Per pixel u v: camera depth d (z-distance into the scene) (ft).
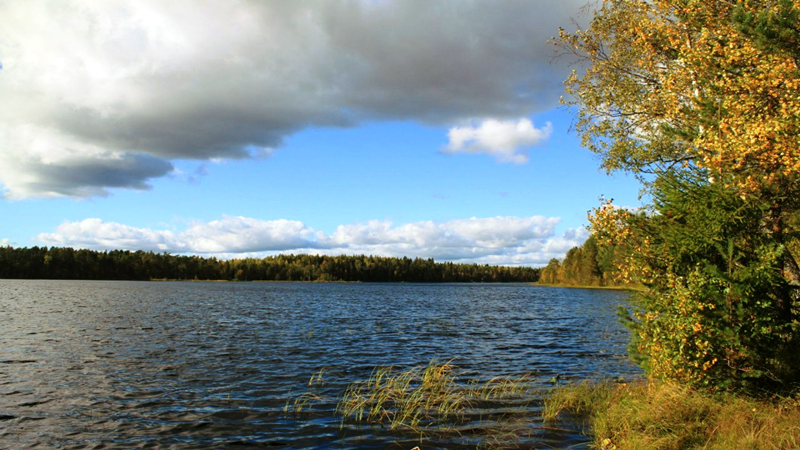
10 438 29.86
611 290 391.65
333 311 147.33
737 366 28.22
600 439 27.53
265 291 329.72
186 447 28.50
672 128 37.70
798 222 29.63
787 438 21.95
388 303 200.54
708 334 27.40
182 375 48.19
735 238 28.78
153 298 203.72
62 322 98.89
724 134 30.30
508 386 42.83
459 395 38.88
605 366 54.34
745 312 27.02
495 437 29.12
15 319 104.12
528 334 88.22
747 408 26.53
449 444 28.12
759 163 27.96
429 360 58.90
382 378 47.32
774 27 30.53
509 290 433.48
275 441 29.27
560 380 46.44
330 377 47.93
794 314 28.50
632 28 48.34
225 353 61.93
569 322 113.70
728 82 31.48
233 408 36.35
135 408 36.37
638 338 34.40
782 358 27.81
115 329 87.66
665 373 30.04
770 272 27.14
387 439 29.19
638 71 51.57
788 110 27.55
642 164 48.85
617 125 52.75
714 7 38.88
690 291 27.68
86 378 46.52
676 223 30.81
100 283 448.24
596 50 53.47
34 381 45.06
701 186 30.37
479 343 75.15
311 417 33.91
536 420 32.30
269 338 77.82
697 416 26.58
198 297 220.43
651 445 24.34
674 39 42.78
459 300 236.02
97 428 31.81
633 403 30.30
